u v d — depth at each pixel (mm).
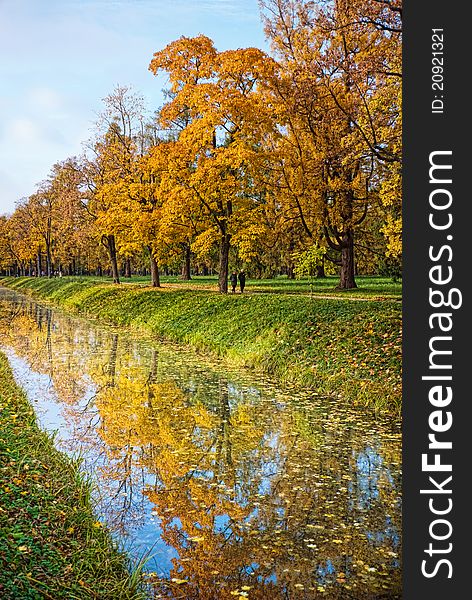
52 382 16281
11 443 9156
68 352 21781
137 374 17609
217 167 28453
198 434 11562
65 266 98500
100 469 9500
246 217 29406
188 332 24797
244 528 7449
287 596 5906
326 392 15070
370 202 29234
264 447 10766
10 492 7047
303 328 19062
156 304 31734
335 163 24984
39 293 60406
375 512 7895
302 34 28469
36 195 78562
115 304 36031
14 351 21859
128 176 38844
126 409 13414
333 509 8008
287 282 44125
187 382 16484
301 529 7410
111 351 22125
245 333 21266
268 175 29625
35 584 5250
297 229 31641
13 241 98625
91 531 6879
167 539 7156
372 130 20469
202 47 30438
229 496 8484
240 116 27812
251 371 18156
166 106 31188
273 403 14102
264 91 28750
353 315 18734
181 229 31719
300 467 9688
